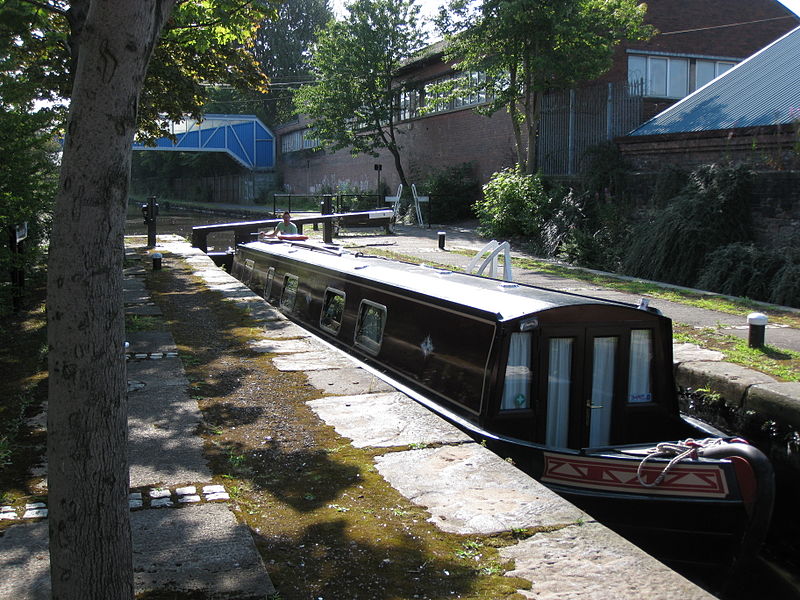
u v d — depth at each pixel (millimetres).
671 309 12633
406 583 3688
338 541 4129
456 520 4395
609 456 5980
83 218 2393
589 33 22062
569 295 7414
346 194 37750
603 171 20688
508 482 4969
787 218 15148
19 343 9336
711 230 15570
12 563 3832
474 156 31906
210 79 16484
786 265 13680
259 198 56500
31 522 4328
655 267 16250
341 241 23578
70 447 2434
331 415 6387
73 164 2385
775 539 7590
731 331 10875
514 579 3725
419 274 9461
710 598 3562
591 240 18703
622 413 6871
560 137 25156
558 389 6695
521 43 23156
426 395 7488
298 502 4652
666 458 5867
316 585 3674
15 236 10625
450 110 33594
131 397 6910
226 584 3658
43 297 12992
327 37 35875
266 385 7324
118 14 2326
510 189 22641
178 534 4188
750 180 15852
